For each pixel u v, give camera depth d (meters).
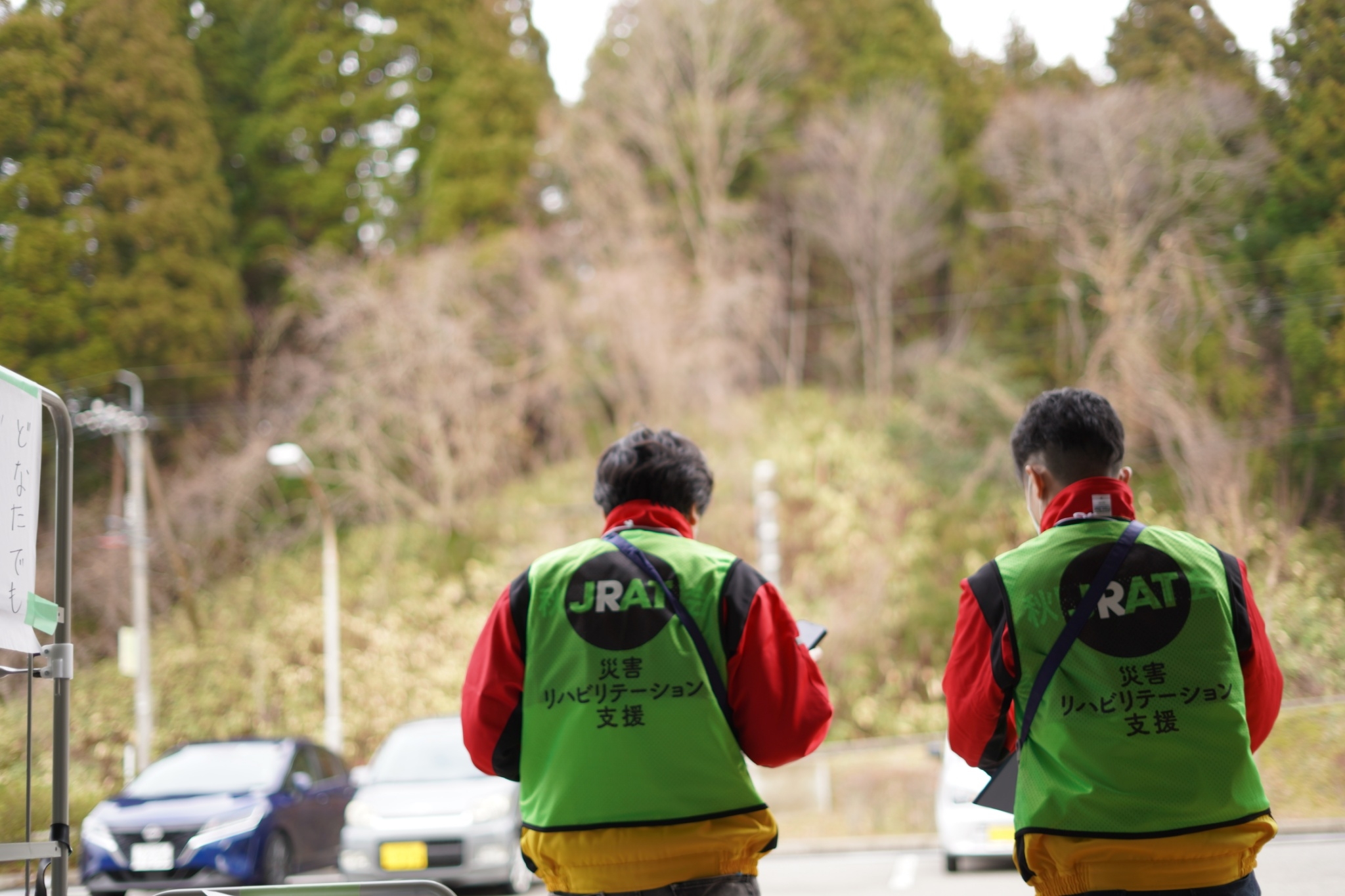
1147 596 2.31
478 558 28.59
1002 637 2.38
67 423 3.48
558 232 34.22
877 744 24.09
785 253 37.38
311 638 25.66
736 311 32.81
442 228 33.78
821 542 27.45
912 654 26.56
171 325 26.95
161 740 23.77
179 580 26.19
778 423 30.83
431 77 36.03
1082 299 24.70
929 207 35.25
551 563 2.66
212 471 27.77
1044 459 2.60
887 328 33.72
